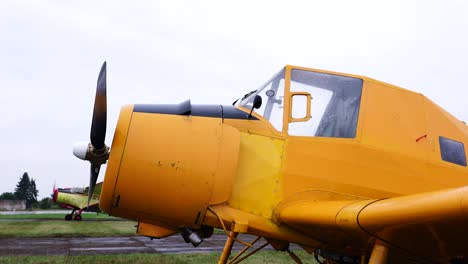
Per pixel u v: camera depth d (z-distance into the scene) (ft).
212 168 12.93
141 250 38.93
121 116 13.12
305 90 14.83
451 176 15.53
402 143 15.02
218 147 13.15
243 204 13.19
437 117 16.24
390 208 9.80
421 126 15.64
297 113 14.47
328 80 15.16
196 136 13.17
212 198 12.85
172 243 46.85
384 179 14.37
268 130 14.08
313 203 13.01
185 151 12.90
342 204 11.66
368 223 10.42
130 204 12.79
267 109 14.66
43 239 48.93
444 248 11.35
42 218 115.55
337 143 14.24
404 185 14.55
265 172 13.55
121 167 12.59
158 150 12.75
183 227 13.61
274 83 15.26
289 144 13.93
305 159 13.84
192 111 13.74
